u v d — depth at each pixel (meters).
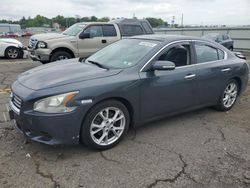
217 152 3.89
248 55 20.64
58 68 4.18
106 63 4.38
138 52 4.36
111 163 3.49
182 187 3.08
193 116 5.26
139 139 4.19
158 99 4.23
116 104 3.79
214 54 5.18
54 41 9.53
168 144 4.07
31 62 11.77
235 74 5.45
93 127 3.65
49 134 3.36
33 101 3.33
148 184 3.11
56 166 3.38
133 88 3.88
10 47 12.80
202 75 4.78
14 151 3.68
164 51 4.32
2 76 8.45
